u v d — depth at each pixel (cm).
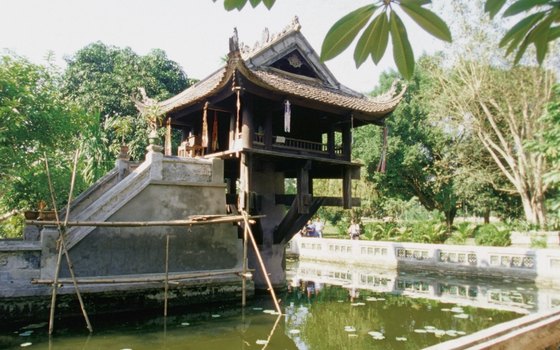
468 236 2372
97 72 2773
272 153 1096
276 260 1281
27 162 1218
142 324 855
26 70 1153
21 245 827
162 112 1278
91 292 884
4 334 764
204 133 1127
